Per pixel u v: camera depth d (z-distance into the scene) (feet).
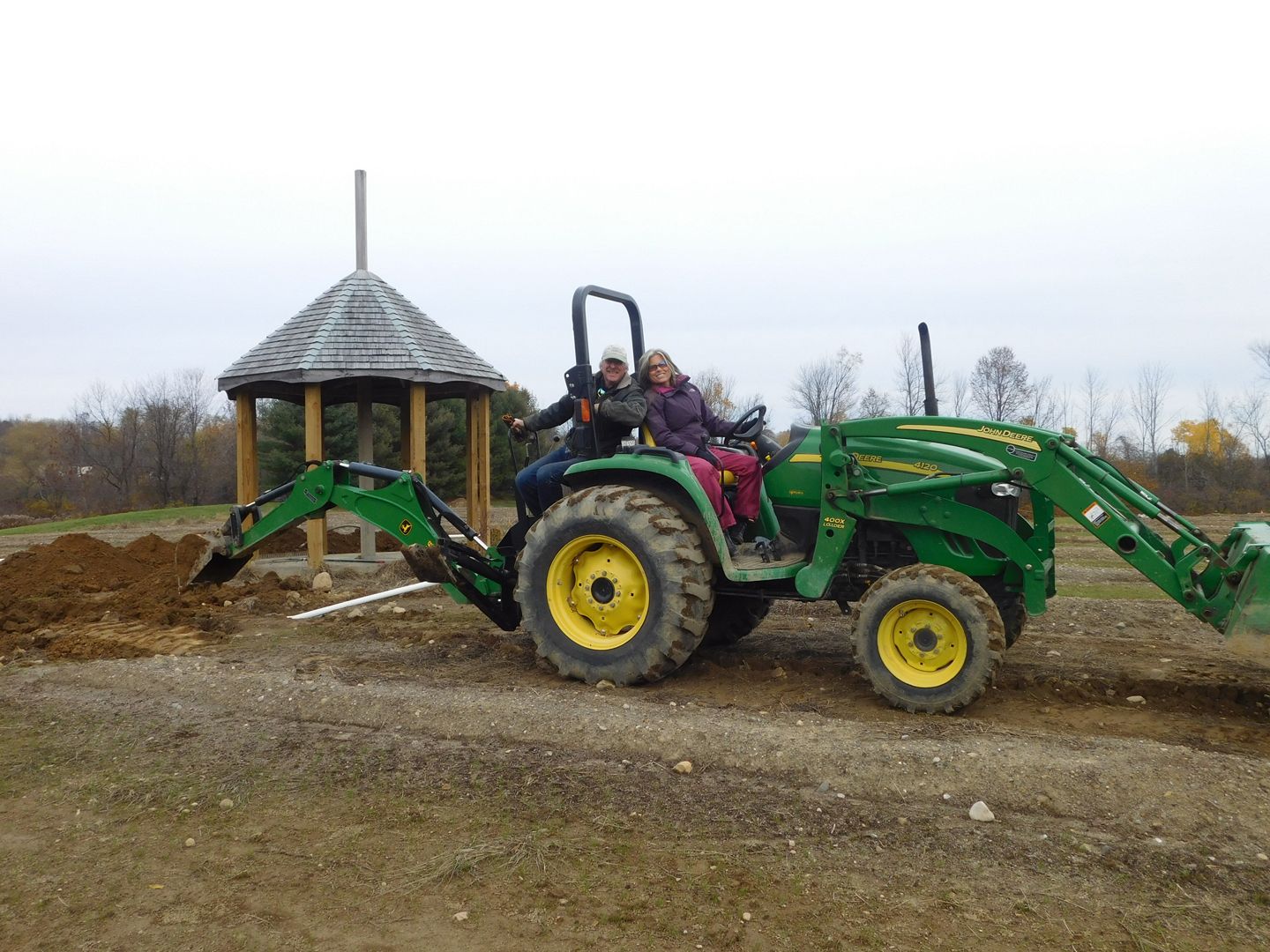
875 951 8.92
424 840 11.37
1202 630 23.75
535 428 21.58
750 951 8.96
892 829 11.37
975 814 11.65
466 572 21.08
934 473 17.48
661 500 18.03
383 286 35.94
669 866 10.58
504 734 14.83
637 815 11.88
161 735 15.19
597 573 18.11
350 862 10.87
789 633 23.45
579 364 18.93
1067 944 8.98
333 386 37.40
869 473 17.84
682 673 18.70
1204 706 16.47
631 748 14.14
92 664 19.44
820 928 9.32
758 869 10.48
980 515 17.20
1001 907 9.64
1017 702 16.70
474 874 10.51
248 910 9.92
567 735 14.61
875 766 13.03
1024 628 23.91
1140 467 108.58
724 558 17.35
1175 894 9.82
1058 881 10.12
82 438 166.91
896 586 16.03
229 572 25.29
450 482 102.68
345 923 9.61
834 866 10.54
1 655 21.01
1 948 9.29
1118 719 15.58
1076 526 63.21
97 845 11.48
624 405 18.22
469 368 35.12
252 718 15.97
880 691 16.06
